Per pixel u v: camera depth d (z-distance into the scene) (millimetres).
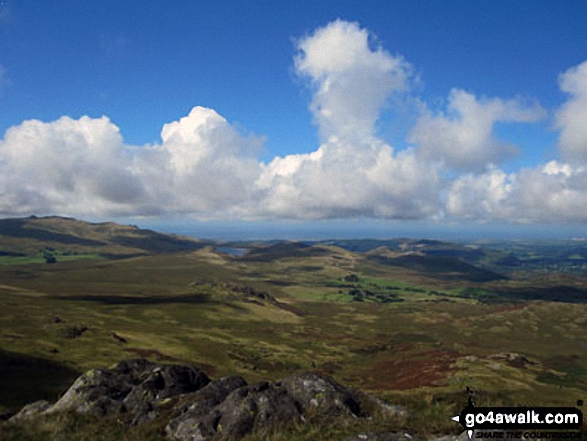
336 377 96125
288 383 23562
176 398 23859
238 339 138875
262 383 23297
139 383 28047
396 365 108000
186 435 19391
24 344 88188
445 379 74625
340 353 134250
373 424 19266
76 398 25078
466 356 108188
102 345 98562
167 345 110438
